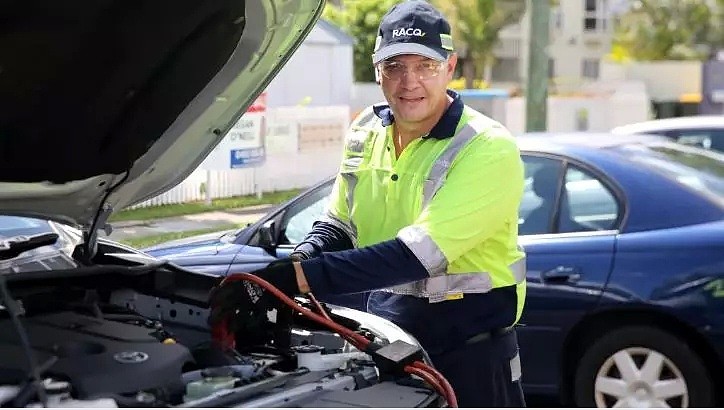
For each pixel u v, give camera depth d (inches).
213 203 567.8
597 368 190.2
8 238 133.6
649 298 182.9
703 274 181.0
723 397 184.9
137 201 130.9
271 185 642.8
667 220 187.9
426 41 119.5
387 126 130.0
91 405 82.0
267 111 638.5
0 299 102.5
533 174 201.2
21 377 86.2
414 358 101.4
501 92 849.5
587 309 187.2
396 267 111.9
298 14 111.4
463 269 124.4
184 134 121.2
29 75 106.5
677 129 346.9
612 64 1195.3
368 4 1034.7
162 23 106.3
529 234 196.4
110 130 117.0
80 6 100.3
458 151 120.5
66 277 109.4
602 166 195.9
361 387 97.4
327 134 680.4
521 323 191.8
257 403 87.4
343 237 134.4
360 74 1034.1
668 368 185.3
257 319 109.6
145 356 92.0
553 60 1311.5
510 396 130.0
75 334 97.2
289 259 111.3
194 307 112.5
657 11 1228.5
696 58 1224.2
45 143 115.6
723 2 1219.2
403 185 125.6
